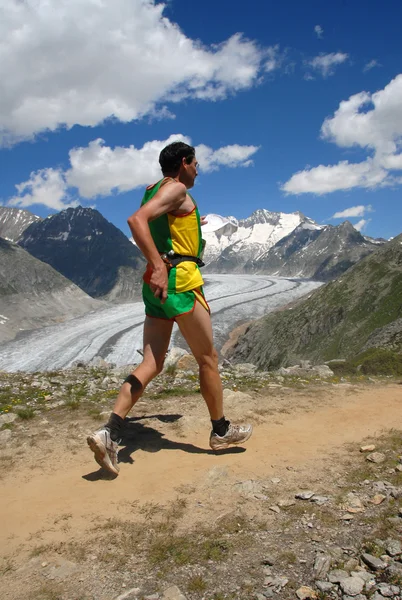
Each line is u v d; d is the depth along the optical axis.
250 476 4.21
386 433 5.48
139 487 3.98
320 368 11.70
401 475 4.11
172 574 2.77
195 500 3.73
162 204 3.96
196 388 8.10
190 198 4.24
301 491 3.87
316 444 5.12
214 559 2.90
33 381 9.71
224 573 2.77
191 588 2.62
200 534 3.22
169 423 5.89
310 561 2.87
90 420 6.11
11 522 3.47
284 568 2.80
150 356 4.38
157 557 2.94
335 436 5.43
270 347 89.25
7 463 4.64
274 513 3.49
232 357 96.19
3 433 5.46
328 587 2.61
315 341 84.50
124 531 3.29
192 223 4.17
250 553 2.96
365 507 3.54
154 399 7.29
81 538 3.22
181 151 4.32
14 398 7.89
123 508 3.62
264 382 8.91
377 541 3.04
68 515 3.54
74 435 5.44
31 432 5.63
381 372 14.10
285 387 8.36
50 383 9.55
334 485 4.00
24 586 2.72
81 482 4.12
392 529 3.19
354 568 2.78
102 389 8.64
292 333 88.75
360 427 5.80
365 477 4.13
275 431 5.59
